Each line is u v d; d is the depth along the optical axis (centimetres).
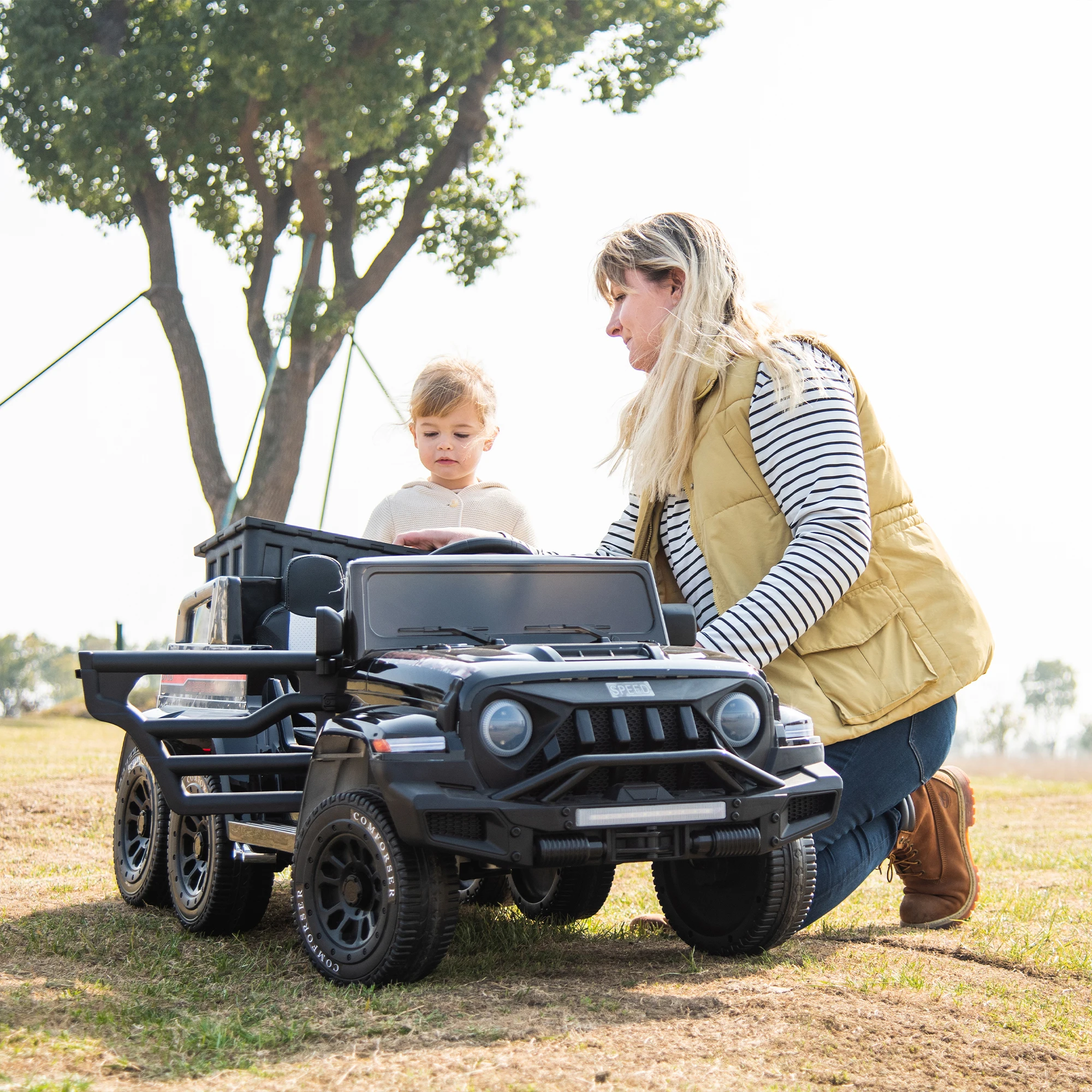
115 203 2192
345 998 283
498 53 2234
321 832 305
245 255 2286
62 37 2067
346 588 352
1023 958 346
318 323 2061
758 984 301
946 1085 235
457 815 277
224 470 2138
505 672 285
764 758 306
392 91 1978
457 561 348
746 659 330
